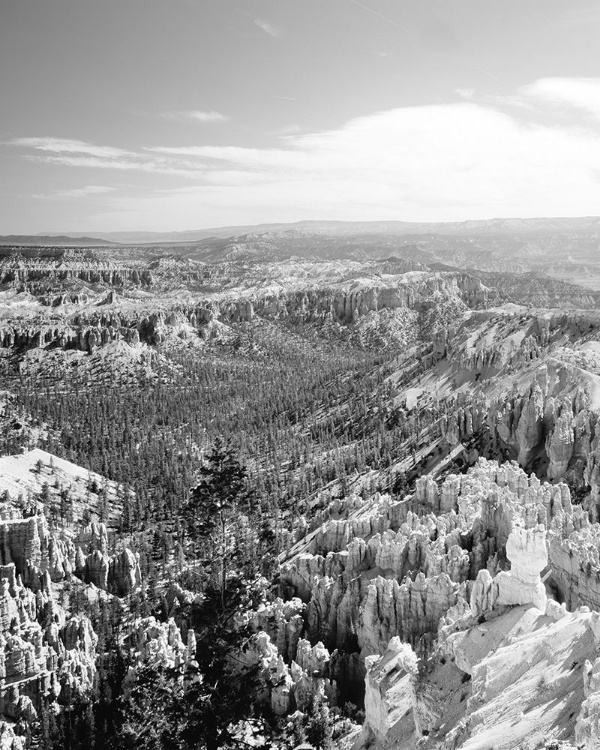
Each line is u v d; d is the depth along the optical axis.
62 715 82.62
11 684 84.94
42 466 185.12
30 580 105.81
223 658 57.03
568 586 76.50
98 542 132.62
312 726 65.44
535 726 37.41
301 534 142.50
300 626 92.75
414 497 123.00
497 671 43.62
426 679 49.47
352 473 197.88
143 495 196.50
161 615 114.94
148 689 70.50
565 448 129.50
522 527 51.53
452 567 86.88
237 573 65.75
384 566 97.00
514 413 148.62
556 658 41.69
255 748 55.00
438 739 43.00
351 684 80.06
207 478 72.75
